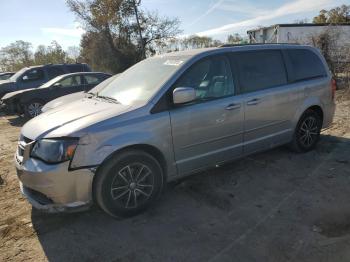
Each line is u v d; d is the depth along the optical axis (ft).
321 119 18.99
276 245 10.58
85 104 14.06
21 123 35.60
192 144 13.64
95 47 111.96
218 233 11.43
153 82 13.60
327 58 42.45
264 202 13.34
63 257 10.66
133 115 12.20
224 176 15.90
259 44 16.55
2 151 23.39
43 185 11.27
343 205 12.77
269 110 15.97
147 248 10.85
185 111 13.17
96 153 11.37
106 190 11.80
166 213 12.89
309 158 17.74
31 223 12.70
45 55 123.24
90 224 12.41
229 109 14.38
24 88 42.29
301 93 17.37
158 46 116.37
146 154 12.44
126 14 110.22
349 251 10.09
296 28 66.18
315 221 11.79
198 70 13.94
